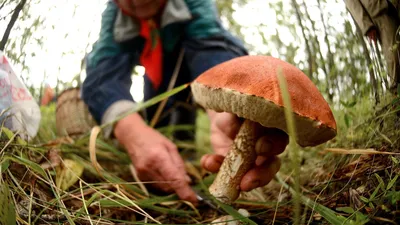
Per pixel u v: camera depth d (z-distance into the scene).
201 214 0.29
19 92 0.28
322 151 0.32
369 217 0.18
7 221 0.17
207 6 0.48
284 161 0.39
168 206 0.31
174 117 0.57
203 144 0.56
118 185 0.28
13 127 0.27
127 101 0.40
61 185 0.27
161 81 0.50
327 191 0.26
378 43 0.23
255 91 0.19
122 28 0.45
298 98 0.19
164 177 0.31
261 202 0.28
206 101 0.23
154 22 0.45
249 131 0.24
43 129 0.42
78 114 0.46
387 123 0.23
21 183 0.25
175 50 0.49
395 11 0.21
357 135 0.28
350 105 0.27
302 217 0.22
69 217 0.20
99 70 0.43
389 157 0.21
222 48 0.45
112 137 0.41
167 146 0.33
